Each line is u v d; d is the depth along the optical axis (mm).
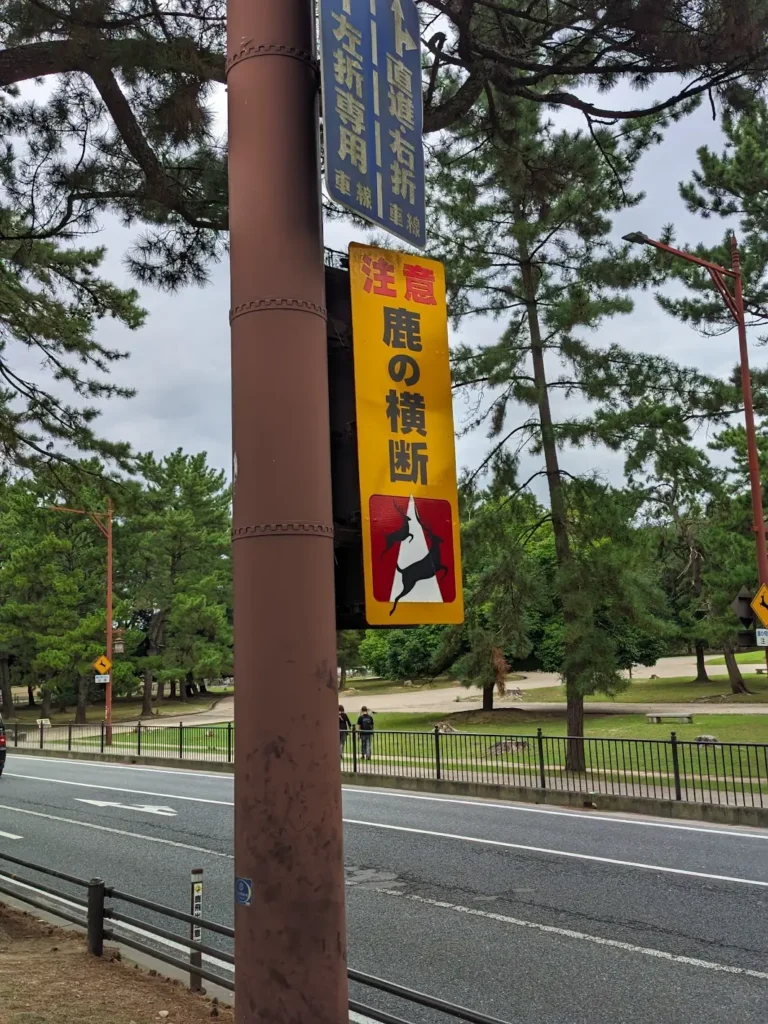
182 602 45531
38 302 12023
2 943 6672
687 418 19812
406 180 3721
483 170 17281
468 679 33594
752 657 70438
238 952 2736
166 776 19547
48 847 11086
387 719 35344
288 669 2787
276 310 2979
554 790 14320
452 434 3604
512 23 6992
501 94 7855
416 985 6004
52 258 11086
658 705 35219
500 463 18547
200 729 28344
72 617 40812
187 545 47156
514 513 19062
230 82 3219
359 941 6961
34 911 8016
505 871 9281
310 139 3197
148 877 9422
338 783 2836
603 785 14711
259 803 2736
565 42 6988
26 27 6172
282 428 2910
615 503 18047
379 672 39094
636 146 11961
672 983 5926
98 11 6133
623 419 17375
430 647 35625
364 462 3373
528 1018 5398
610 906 7832
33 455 12312
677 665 65000
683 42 6305
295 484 2893
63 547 40219
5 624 41406
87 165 7617
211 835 11773
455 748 18469
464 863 9695
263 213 3045
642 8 6102
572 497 18438
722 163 24047
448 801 14625
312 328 3031
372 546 3318
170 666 46750
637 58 6809
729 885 8453
